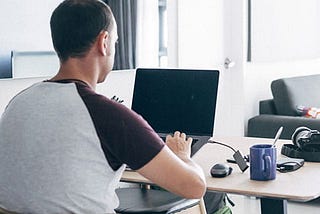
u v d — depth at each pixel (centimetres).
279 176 211
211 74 245
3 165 160
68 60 164
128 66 378
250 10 496
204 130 241
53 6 320
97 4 165
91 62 165
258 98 508
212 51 465
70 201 153
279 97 473
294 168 220
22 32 306
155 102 254
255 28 502
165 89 254
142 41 389
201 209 261
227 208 331
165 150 156
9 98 303
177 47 427
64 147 153
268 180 205
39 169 155
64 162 153
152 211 227
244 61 480
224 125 481
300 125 429
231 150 254
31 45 311
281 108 471
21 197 158
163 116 251
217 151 253
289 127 434
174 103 250
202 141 238
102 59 167
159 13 405
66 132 153
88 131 153
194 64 446
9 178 159
